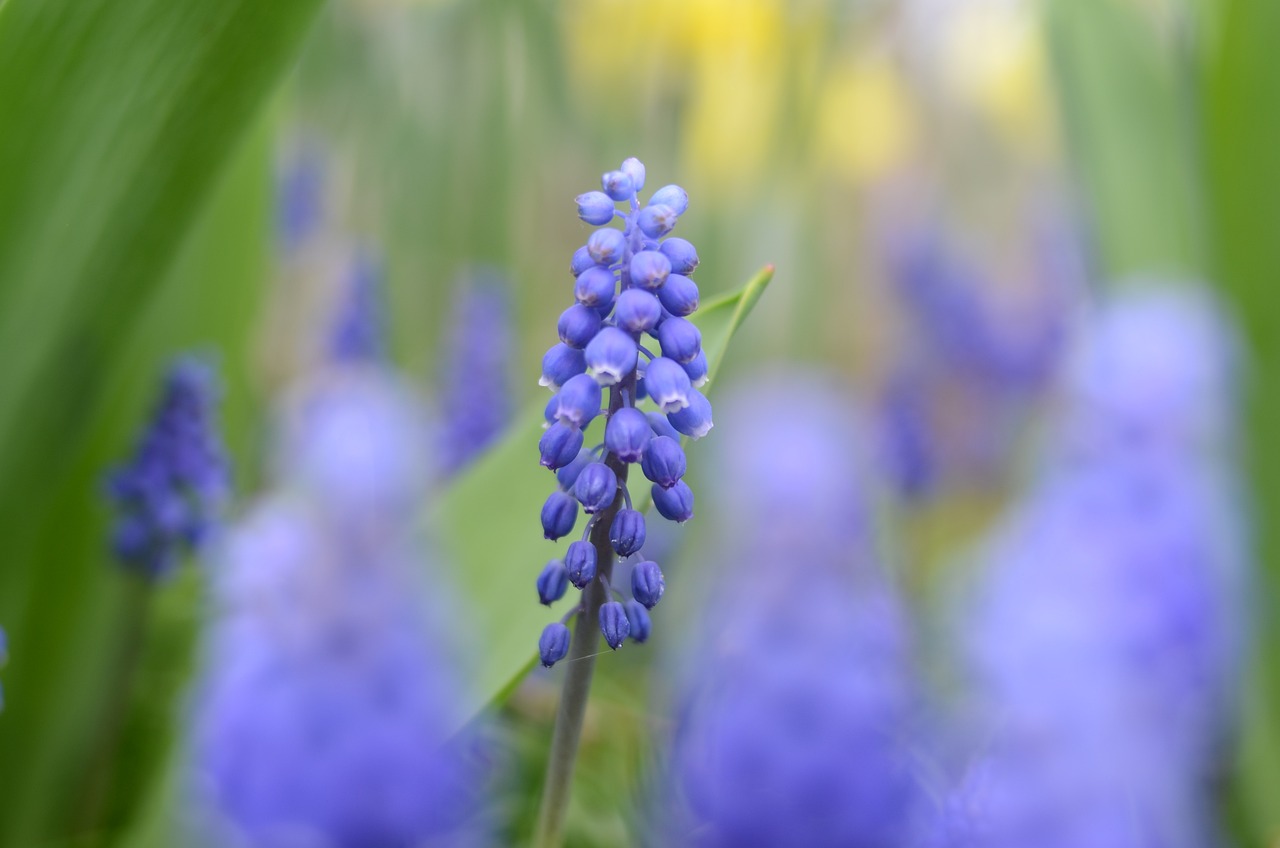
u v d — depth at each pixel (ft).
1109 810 1.22
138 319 1.51
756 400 1.32
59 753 1.65
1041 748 1.23
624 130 3.36
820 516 1.30
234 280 1.96
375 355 2.66
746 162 3.35
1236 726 1.48
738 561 1.30
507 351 2.62
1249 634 1.51
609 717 1.69
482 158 3.23
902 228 3.70
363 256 2.85
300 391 2.23
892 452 2.64
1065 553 1.24
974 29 3.98
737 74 3.37
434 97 3.24
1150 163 1.95
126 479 1.63
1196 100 1.77
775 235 3.29
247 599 1.24
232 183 1.97
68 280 1.47
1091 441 1.26
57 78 1.40
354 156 3.19
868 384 3.13
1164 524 1.24
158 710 1.68
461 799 1.28
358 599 1.24
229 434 1.95
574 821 1.59
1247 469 1.58
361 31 3.21
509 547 1.46
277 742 1.22
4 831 1.63
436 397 2.56
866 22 3.55
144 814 1.44
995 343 3.29
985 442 2.98
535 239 3.34
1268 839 1.53
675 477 1.25
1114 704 1.22
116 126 1.43
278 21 1.43
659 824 1.42
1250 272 1.65
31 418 1.50
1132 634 1.22
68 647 1.67
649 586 1.25
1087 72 2.03
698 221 3.31
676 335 1.26
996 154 4.48
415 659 1.24
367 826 1.22
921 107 4.01
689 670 1.36
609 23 3.35
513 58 3.29
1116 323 1.29
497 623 1.41
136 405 1.76
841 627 1.29
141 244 1.48
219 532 1.64
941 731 1.31
